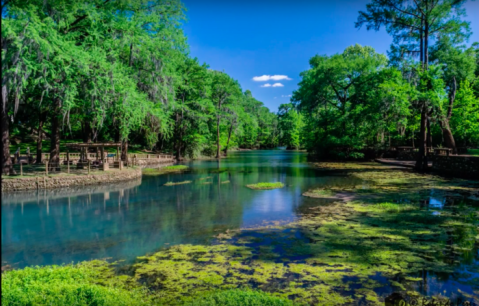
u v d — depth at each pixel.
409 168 28.27
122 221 10.77
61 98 16.17
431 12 24.67
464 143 36.84
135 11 23.89
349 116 37.66
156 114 24.81
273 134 100.69
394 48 29.30
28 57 14.03
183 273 6.41
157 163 36.59
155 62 23.67
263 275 6.25
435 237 8.47
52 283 5.68
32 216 11.53
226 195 15.77
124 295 5.31
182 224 10.33
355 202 13.46
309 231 9.25
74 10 17.27
